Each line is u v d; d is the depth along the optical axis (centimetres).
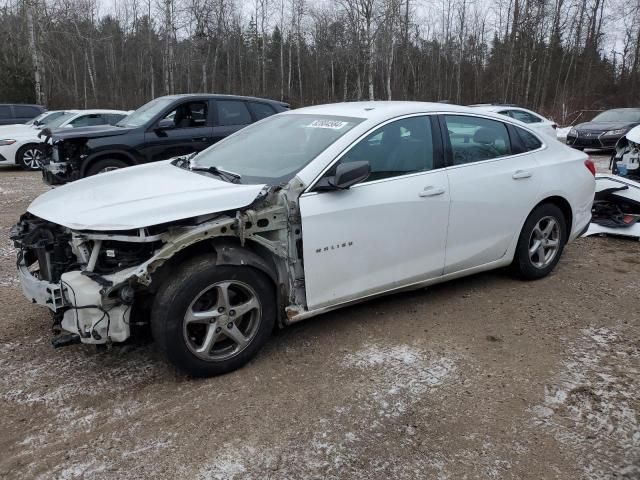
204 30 4212
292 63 5141
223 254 321
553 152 500
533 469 258
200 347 329
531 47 4031
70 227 308
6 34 2697
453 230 421
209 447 273
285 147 398
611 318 422
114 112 1491
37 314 429
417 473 255
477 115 451
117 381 332
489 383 329
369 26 3023
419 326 407
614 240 655
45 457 265
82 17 3962
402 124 402
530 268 488
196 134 921
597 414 299
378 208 374
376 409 304
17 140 1355
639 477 252
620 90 4166
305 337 389
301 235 346
